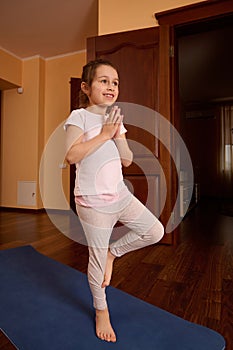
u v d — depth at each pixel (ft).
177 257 5.63
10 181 12.80
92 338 2.81
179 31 6.93
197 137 21.38
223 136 20.53
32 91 12.38
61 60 12.34
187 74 14.05
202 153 21.18
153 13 7.00
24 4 8.43
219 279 4.47
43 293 3.93
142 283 4.28
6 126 12.99
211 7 6.30
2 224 9.27
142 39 6.86
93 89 2.89
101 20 7.55
